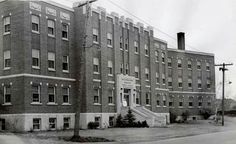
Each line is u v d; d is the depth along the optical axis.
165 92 64.69
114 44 49.81
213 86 83.12
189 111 77.00
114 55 49.62
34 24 39.19
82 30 44.09
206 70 81.88
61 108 41.47
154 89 59.88
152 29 60.78
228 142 25.58
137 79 55.06
